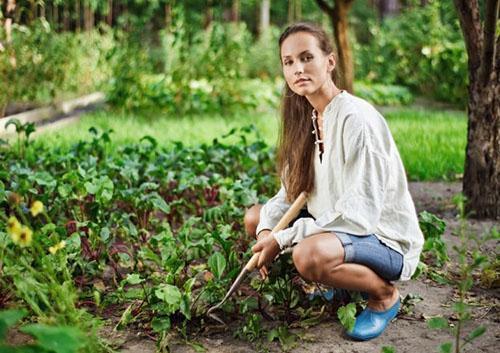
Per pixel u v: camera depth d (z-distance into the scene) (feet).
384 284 11.41
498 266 14.46
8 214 15.43
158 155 21.72
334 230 10.96
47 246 12.71
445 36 53.21
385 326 11.62
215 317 11.79
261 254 11.42
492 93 18.19
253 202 15.89
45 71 37.70
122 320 11.87
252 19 77.00
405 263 11.51
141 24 46.73
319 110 11.75
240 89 40.57
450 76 47.91
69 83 40.98
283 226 12.01
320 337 11.56
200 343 11.43
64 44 40.75
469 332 11.76
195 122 34.91
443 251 14.21
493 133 18.39
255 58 59.16
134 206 16.70
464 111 43.86
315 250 10.69
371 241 11.04
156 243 13.82
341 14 34.22
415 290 13.64
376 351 11.14
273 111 40.09
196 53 42.75
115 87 37.65
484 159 18.51
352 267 10.93
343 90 11.74
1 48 33.12
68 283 10.36
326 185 11.71
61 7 59.67
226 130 32.30
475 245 16.38
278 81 55.88
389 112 41.45
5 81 33.42
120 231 15.98
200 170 20.57
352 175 11.05
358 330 11.42
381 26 62.90
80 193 15.93
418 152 26.94
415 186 22.81
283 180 12.56
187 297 11.35
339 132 11.23
